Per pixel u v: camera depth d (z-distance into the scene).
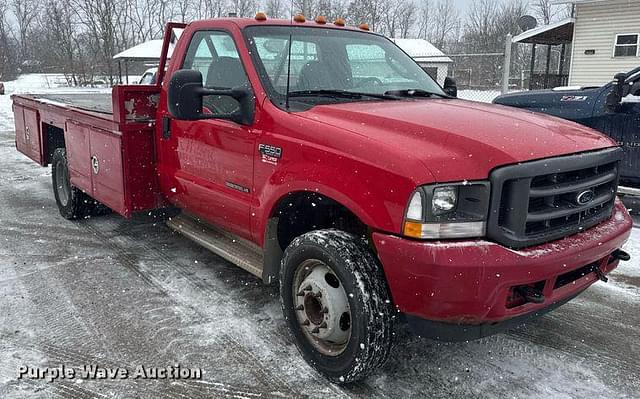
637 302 4.54
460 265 2.71
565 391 3.31
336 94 3.97
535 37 25.28
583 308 4.42
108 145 5.11
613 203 3.53
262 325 4.04
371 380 3.39
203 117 3.66
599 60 22.91
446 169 2.81
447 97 4.36
